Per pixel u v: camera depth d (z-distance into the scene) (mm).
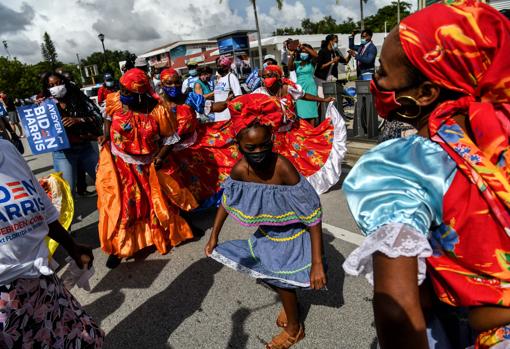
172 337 2629
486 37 808
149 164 3629
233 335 2584
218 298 2984
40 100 4320
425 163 863
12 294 1475
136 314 2922
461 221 847
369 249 831
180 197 3781
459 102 877
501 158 827
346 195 912
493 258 845
